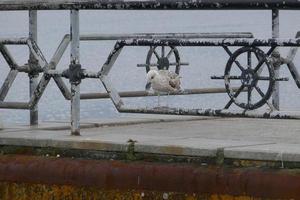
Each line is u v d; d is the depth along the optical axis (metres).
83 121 23.89
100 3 18.20
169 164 16.97
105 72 18.58
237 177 16.17
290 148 16.58
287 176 15.77
